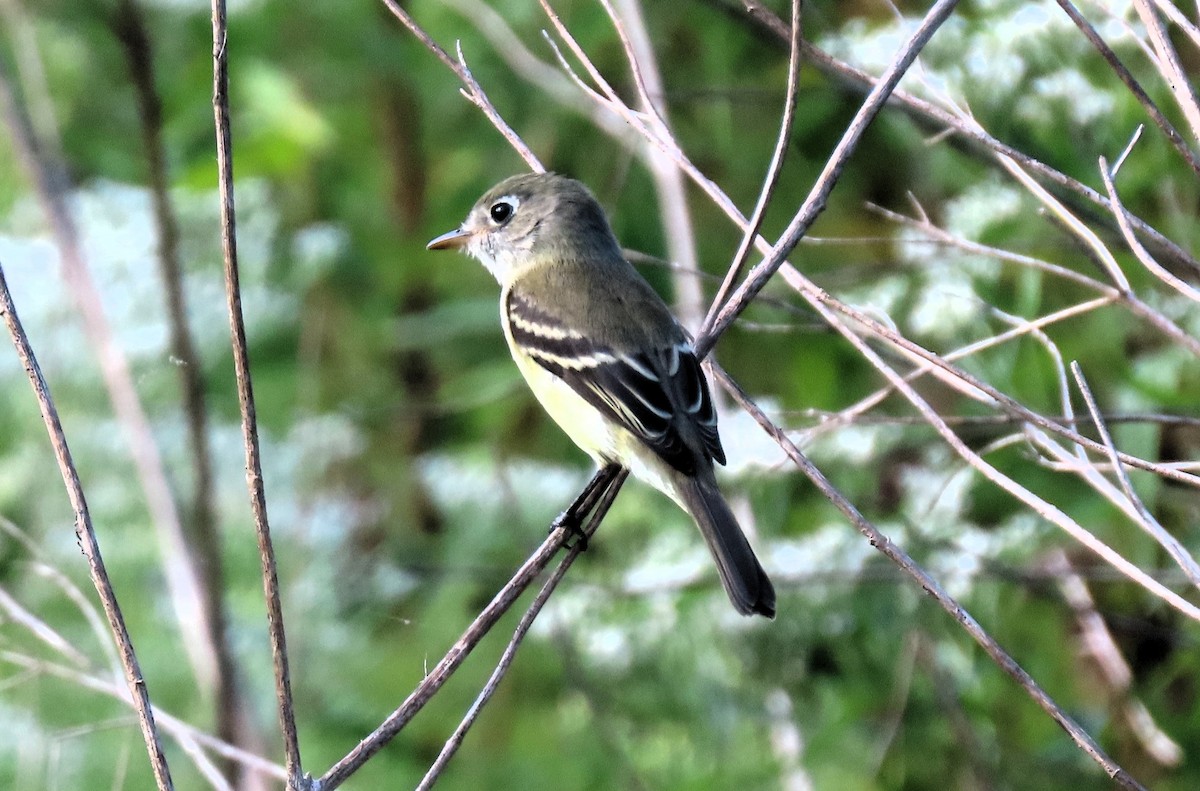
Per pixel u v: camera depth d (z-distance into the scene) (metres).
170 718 7.88
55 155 12.88
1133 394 9.52
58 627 12.50
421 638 12.86
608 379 8.76
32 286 13.69
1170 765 10.51
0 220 14.44
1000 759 10.54
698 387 8.73
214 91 5.57
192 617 11.32
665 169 11.12
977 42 9.26
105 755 11.95
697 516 8.24
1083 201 9.66
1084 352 9.95
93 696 12.04
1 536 12.62
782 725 10.47
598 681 10.91
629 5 11.01
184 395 11.68
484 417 14.21
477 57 14.34
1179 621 10.53
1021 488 6.51
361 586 13.05
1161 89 9.08
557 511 12.83
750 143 13.23
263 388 14.19
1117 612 10.97
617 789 11.38
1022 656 10.91
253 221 14.27
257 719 11.59
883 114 11.41
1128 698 10.45
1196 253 9.53
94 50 14.31
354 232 15.08
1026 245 9.34
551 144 14.52
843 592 10.17
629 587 10.62
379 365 15.39
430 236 15.00
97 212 13.74
